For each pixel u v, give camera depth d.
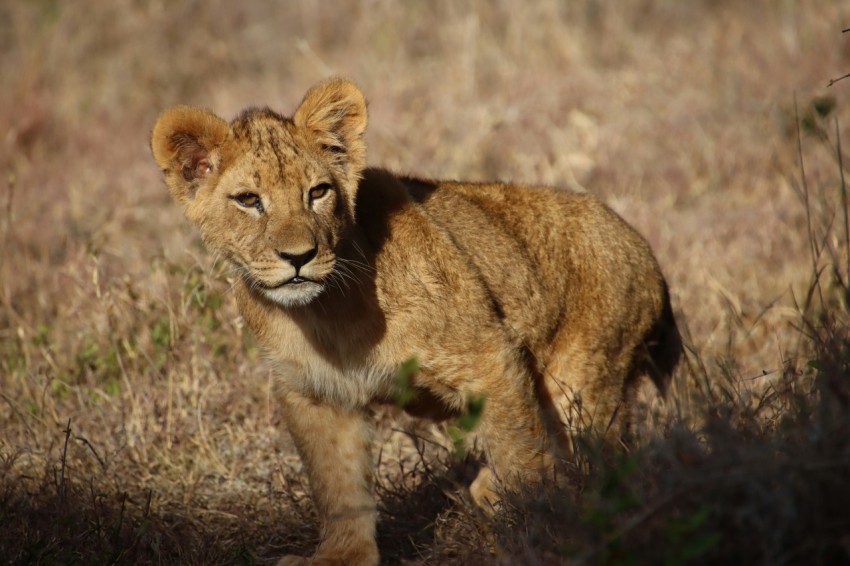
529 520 7.16
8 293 12.41
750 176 15.39
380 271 7.87
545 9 21.61
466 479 9.38
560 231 9.10
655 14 21.91
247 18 24.95
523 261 8.71
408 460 9.82
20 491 9.03
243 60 23.64
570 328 9.03
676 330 9.84
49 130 19.64
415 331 7.88
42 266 13.39
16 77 21.55
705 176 15.82
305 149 7.89
